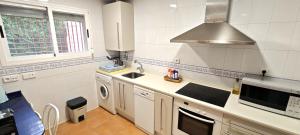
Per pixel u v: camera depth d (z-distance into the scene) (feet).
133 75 9.20
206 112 5.25
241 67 6.08
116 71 9.36
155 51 8.62
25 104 5.41
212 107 4.94
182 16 7.16
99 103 10.16
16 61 6.42
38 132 3.82
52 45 7.57
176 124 6.25
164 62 8.39
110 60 10.42
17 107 5.17
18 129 3.91
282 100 4.34
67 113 8.64
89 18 8.76
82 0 8.29
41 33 7.16
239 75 6.19
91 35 9.03
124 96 8.25
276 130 4.03
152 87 6.64
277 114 4.47
